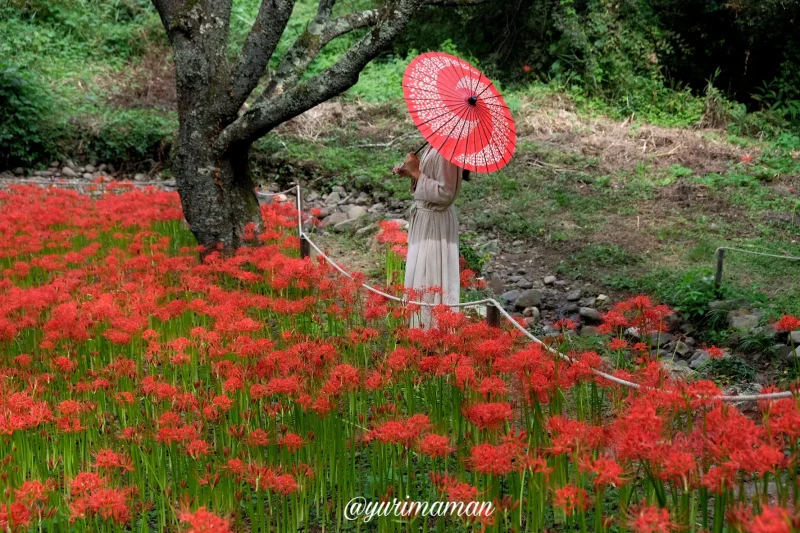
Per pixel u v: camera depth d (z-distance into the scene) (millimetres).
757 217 10672
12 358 5664
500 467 3480
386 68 17078
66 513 4215
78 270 7070
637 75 16594
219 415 4438
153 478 4359
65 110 14031
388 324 6324
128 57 17266
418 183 6340
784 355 6426
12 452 4234
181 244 9062
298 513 4281
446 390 5195
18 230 8805
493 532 3654
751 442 3252
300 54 7957
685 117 15477
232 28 17516
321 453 4410
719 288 7734
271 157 12656
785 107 16062
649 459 3361
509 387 4820
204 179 7879
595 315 7566
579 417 4527
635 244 9703
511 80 17344
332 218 10656
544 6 16750
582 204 11062
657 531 3055
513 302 8070
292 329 6074
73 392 5102
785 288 8141
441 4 7438
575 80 16484
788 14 15891
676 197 11430
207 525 3086
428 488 4469
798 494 3420
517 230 10242
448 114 5684
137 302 5820
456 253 6543
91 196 11250
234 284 7484
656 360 5012
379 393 4789
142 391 4965
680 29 17344
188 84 7699
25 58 15398
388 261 8039
